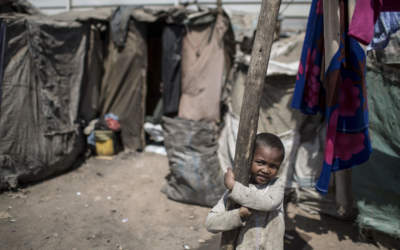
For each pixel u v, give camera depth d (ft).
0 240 8.95
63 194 12.14
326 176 7.47
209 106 15.87
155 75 20.66
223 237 5.55
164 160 16.22
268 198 4.92
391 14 8.46
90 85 16.26
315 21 7.86
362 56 7.19
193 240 9.34
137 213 10.92
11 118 11.98
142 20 15.40
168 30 15.76
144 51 16.46
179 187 11.73
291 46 12.45
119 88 16.88
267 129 11.60
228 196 5.14
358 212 10.07
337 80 7.04
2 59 11.67
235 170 5.28
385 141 9.38
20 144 12.28
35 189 12.44
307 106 8.83
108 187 12.96
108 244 9.00
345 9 6.70
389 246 9.17
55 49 13.60
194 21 15.07
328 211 10.83
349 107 7.52
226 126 12.51
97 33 16.12
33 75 12.70
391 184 9.16
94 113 17.01
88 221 10.25
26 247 8.70
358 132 7.56
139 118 17.11
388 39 8.61
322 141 11.06
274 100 11.43
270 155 4.97
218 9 14.74
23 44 12.32
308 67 8.43
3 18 11.60
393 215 9.13
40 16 14.51
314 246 9.15
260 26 4.92
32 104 12.67
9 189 12.04
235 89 12.30
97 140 16.03
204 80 15.78
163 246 8.98
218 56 15.37
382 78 9.29
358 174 9.69
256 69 4.95
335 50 6.72
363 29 5.70
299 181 11.28
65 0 20.06
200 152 11.65
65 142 13.93
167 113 16.98
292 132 11.39
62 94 14.07
